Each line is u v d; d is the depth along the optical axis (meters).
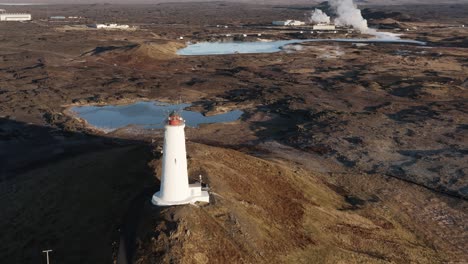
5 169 58.28
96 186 42.81
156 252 31.30
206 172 41.75
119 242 33.97
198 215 34.25
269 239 35.81
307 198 45.12
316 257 35.88
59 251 35.22
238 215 36.34
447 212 48.12
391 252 39.06
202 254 31.62
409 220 45.78
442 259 39.19
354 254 37.28
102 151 60.59
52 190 44.94
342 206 46.59
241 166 46.59
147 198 37.72
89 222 37.84
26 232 38.84
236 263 32.34
